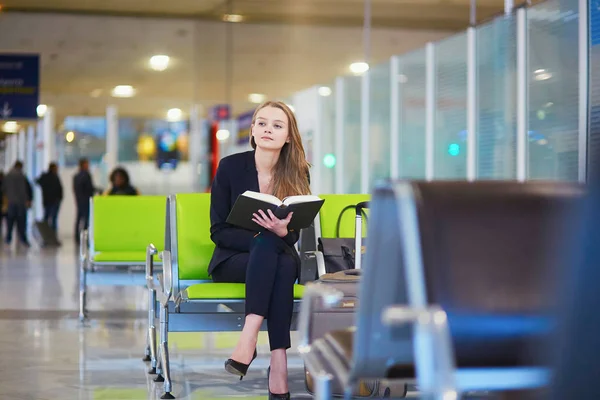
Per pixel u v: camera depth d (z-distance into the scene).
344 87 11.78
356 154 11.24
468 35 7.47
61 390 4.45
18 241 18.61
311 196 3.93
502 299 2.08
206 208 4.73
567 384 1.81
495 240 2.08
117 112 26.23
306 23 14.82
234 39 15.41
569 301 1.82
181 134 27.84
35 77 16.20
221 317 4.29
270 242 3.95
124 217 7.56
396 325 2.25
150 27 15.36
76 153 26.86
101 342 5.99
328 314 3.71
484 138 7.13
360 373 2.32
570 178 5.55
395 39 14.98
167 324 4.26
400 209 2.04
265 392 4.43
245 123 18.39
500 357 2.11
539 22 6.00
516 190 2.11
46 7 14.60
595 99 5.23
